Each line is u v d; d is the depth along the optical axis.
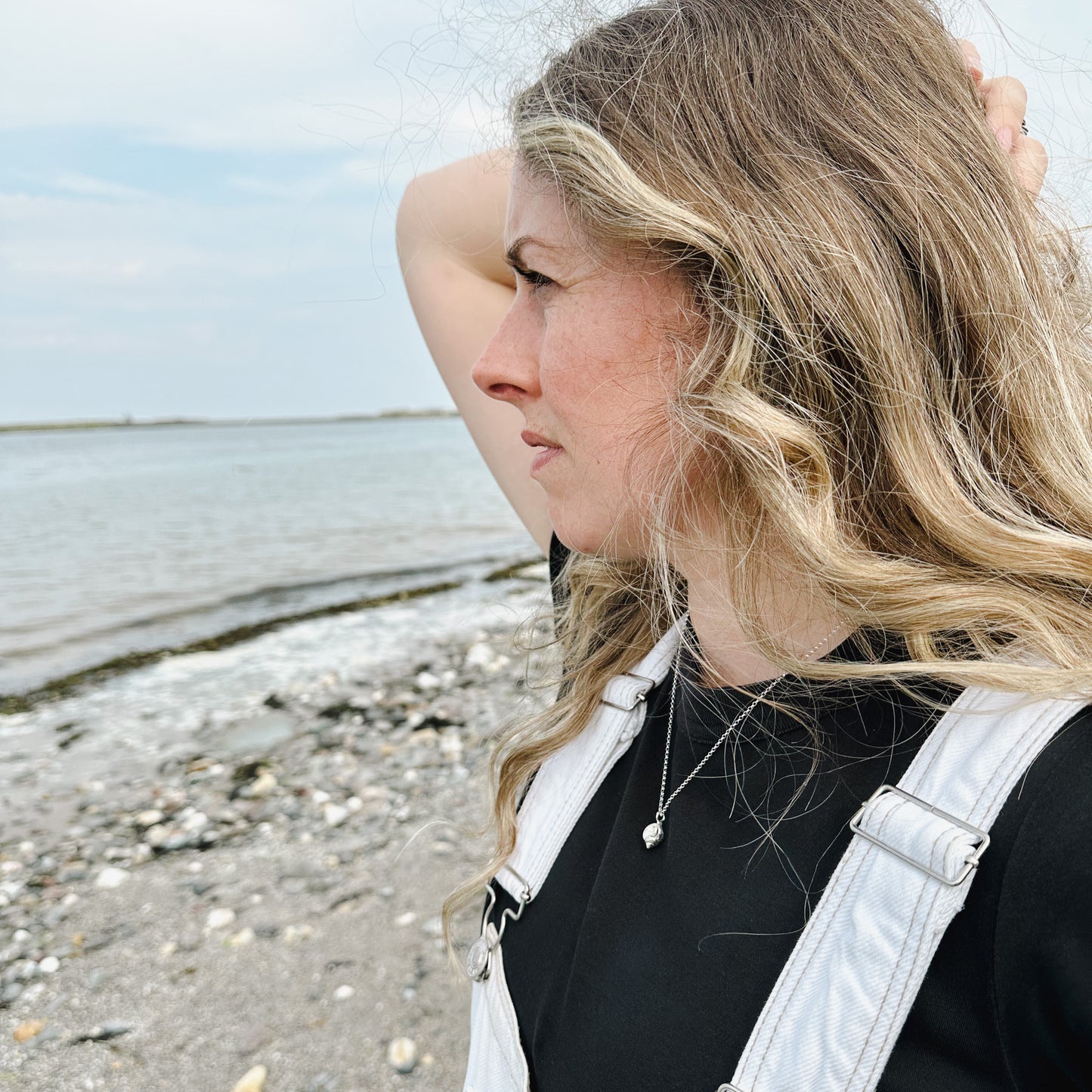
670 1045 0.78
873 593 0.75
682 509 0.89
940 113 0.80
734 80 0.81
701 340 0.84
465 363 1.60
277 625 9.04
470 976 1.10
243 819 4.50
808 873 0.76
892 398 0.77
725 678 0.94
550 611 1.48
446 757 5.18
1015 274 0.79
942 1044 0.65
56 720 6.08
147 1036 2.98
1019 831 0.62
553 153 0.83
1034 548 0.75
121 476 34.59
